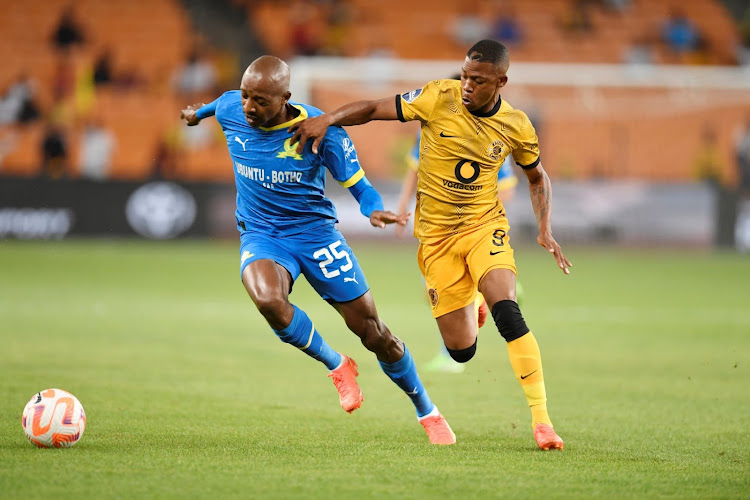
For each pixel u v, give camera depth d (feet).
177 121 317.01
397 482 52.37
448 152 67.10
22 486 49.24
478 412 79.97
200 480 51.62
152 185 272.31
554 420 76.28
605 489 51.78
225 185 276.00
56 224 268.82
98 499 47.16
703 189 284.41
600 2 364.17
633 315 160.45
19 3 339.77
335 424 72.23
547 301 179.73
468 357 71.77
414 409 80.53
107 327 134.00
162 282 197.57
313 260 65.57
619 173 309.83
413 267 237.86
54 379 89.71
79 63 326.44
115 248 260.21
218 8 347.36
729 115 313.73
